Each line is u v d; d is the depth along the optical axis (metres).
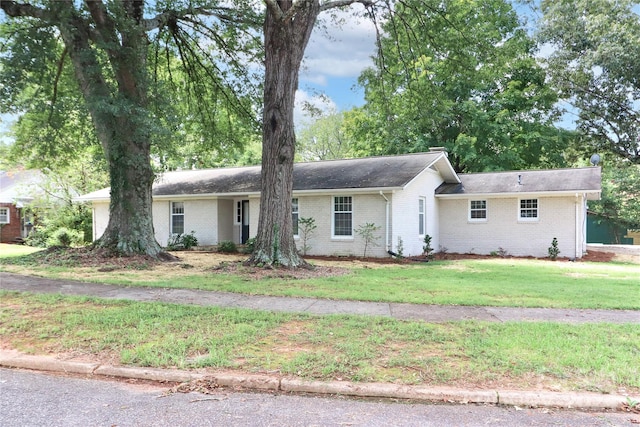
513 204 18.55
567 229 17.50
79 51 11.12
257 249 12.30
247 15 14.62
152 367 4.66
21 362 4.96
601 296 8.46
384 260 15.60
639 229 29.22
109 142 12.86
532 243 18.12
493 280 10.71
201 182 21.75
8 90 10.15
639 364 4.61
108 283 9.64
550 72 28.20
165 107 12.41
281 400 4.01
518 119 26.97
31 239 22.39
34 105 11.10
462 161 26.95
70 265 12.30
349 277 10.93
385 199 16.19
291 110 12.34
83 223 23.59
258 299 8.12
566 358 4.75
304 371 4.46
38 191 23.58
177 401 3.98
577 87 27.81
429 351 5.07
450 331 5.88
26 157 17.34
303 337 5.61
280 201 12.20
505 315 6.95
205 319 6.49
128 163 13.08
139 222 13.73
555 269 13.47
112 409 3.80
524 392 3.98
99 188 24.17
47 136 13.13
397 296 8.38
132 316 6.57
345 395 4.11
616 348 5.13
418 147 26.92
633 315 6.99
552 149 27.28
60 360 4.91
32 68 10.52
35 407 3.85
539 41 28.48
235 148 20.75
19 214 27.81
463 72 17.98
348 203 17.08
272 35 12.10
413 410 3.79
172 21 15.09
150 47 15.99
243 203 20.61
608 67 25.92
